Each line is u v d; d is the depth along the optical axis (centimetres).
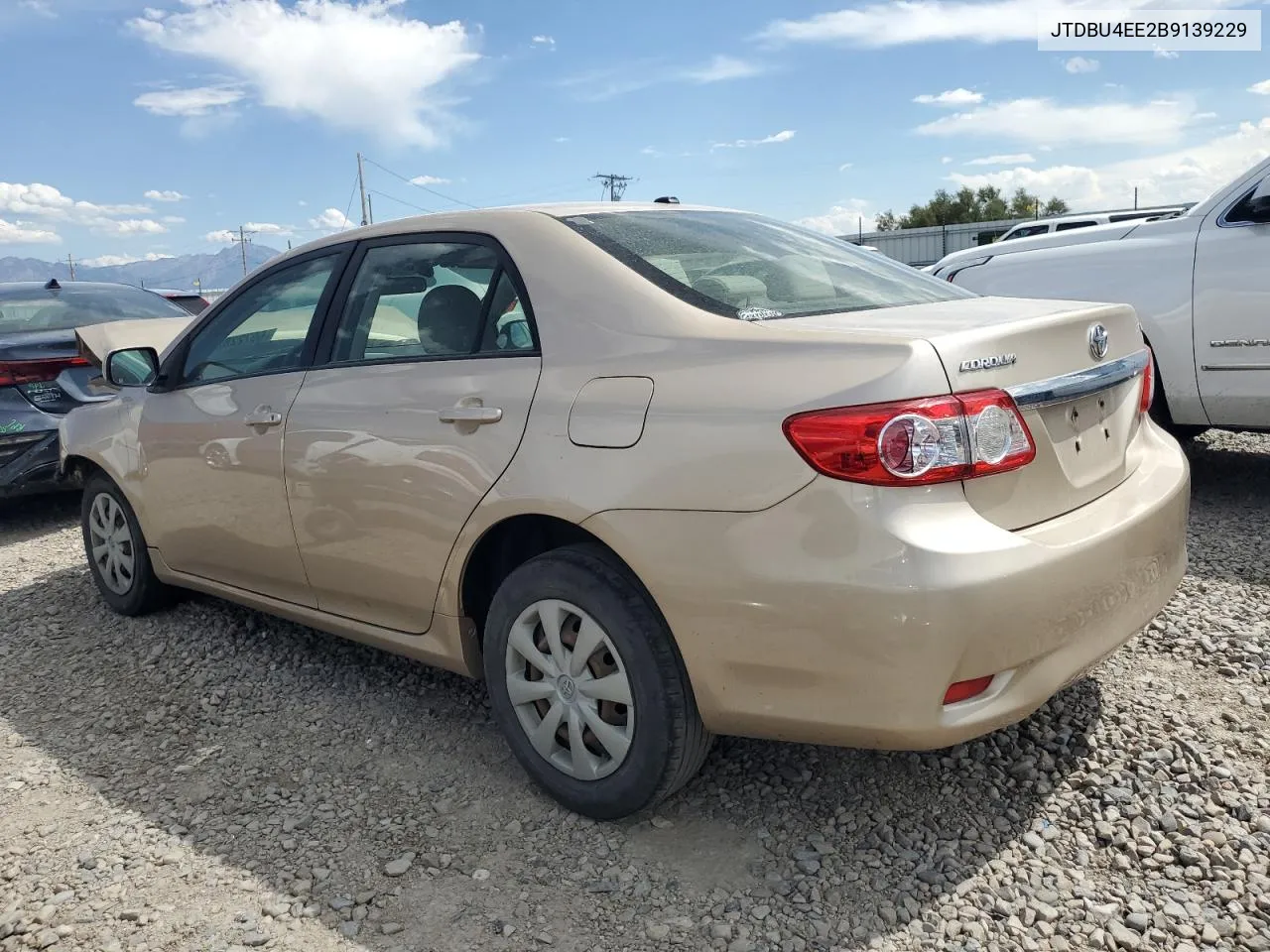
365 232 341
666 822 270
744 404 229
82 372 653
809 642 221
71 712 363
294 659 395
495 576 302
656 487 238
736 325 246
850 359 222
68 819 290
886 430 212
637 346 255
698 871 249
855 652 216
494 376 279
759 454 224
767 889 241
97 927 239
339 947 229
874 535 212
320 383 330
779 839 260
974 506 220
